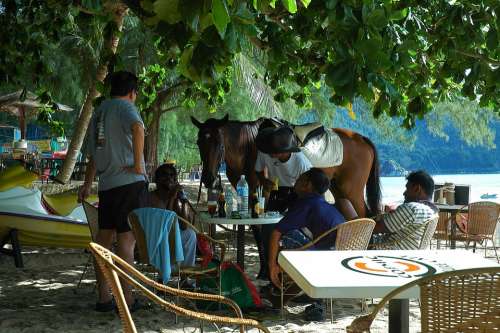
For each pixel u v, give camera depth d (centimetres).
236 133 695
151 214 459
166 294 539
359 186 729
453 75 662
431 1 672
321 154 698
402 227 493
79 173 1959
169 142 2598
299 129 698
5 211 702
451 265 298
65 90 2023
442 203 974
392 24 514
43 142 2486
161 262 459
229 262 528
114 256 277
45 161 2161
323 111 2222
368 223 477
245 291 520
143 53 1817
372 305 567
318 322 500
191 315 262
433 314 218
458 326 212
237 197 624
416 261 307
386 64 398
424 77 689
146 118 1313
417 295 250
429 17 706
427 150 8825
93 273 702
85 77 1825
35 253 805
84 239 748
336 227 467
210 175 670
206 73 312
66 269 724
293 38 679
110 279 246
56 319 493
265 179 658
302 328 478
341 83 400
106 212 501
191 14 247
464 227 888
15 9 819
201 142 679
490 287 207
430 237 506
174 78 1750
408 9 575
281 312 502
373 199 741
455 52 645
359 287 254
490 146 2270
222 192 608
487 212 809
